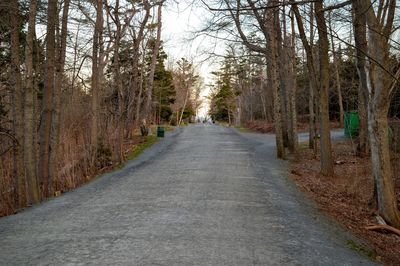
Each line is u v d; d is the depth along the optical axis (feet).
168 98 196.85
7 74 47.91
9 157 46.44
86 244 20.31
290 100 66.95
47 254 18.92
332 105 136.56
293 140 63.46
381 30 26.32
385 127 28.04
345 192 37.96
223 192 34.60
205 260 17.79
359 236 24.09
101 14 57.47
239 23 60.75
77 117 66.28
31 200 35.35
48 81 41.11
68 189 42.09
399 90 58.23
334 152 68.59
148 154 70.38
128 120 94.94
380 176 28.25
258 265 17.40
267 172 47.47
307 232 23.20
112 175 48.26
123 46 75.00
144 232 22.29
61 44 45.85
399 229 27.12
